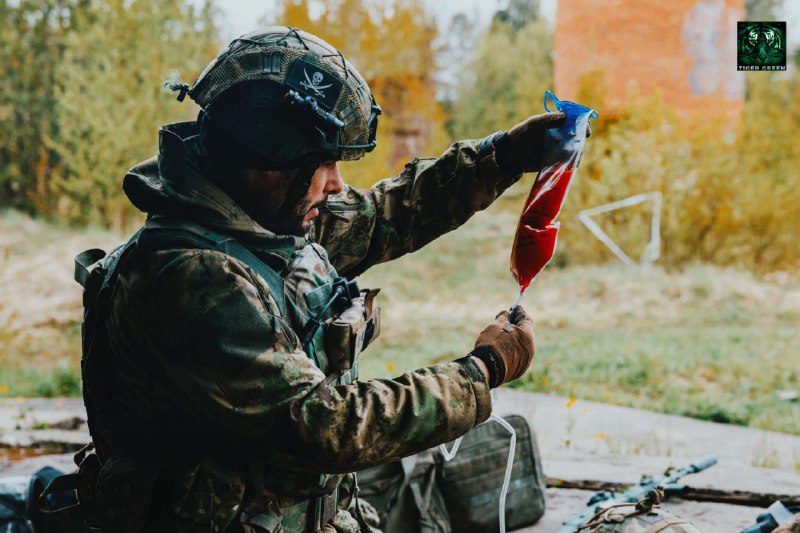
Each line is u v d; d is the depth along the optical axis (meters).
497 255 13.45
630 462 4.11
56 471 2.66
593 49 12.02
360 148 1.62
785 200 12.07
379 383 1.52
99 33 14.09
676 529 1.99
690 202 12.05
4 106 15.02
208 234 1.54
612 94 12.12
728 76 11.93
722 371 7.48
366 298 1.77
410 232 2.00
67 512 1.79
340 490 1.87
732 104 12.00
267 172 1.56
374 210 1.98
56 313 10.16
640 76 12.02
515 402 6.14
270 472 1.61
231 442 1.57
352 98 1.58
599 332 9.45
